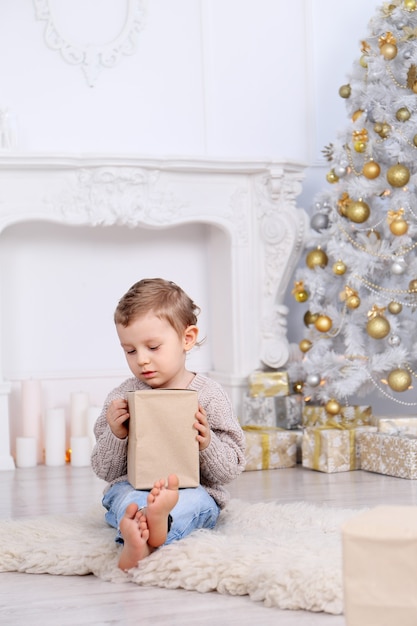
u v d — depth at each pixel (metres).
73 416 4.65
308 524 2.69
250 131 5.05
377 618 1.32
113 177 4.44
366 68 4.42
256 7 5.06
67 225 4.50
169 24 4.94
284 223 4.69
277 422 4.55
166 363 2.48
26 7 4.75
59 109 4.79
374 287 4.38
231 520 2.74
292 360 4.80
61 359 4.88
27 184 4.44
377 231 4.39
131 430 2.40
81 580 2.29
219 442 2.51
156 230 5.02
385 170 4.36
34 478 4.12
